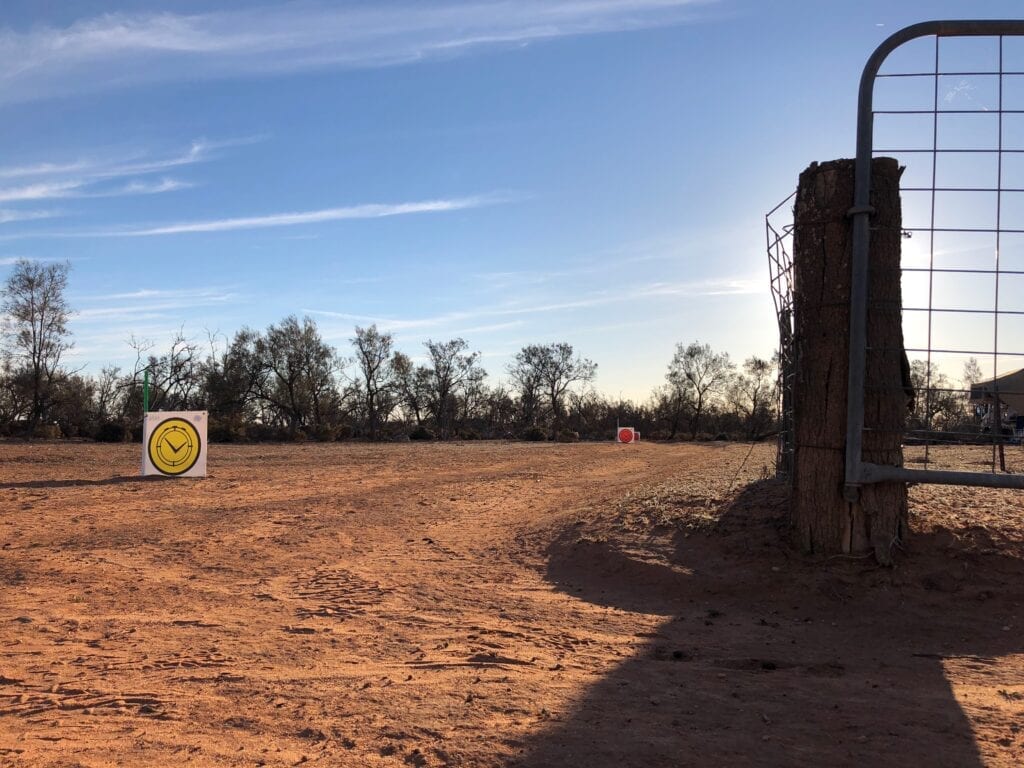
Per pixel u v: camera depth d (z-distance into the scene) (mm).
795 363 8234
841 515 7617
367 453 34438
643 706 4773
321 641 6246
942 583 7113
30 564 9180
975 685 5250
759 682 5297
